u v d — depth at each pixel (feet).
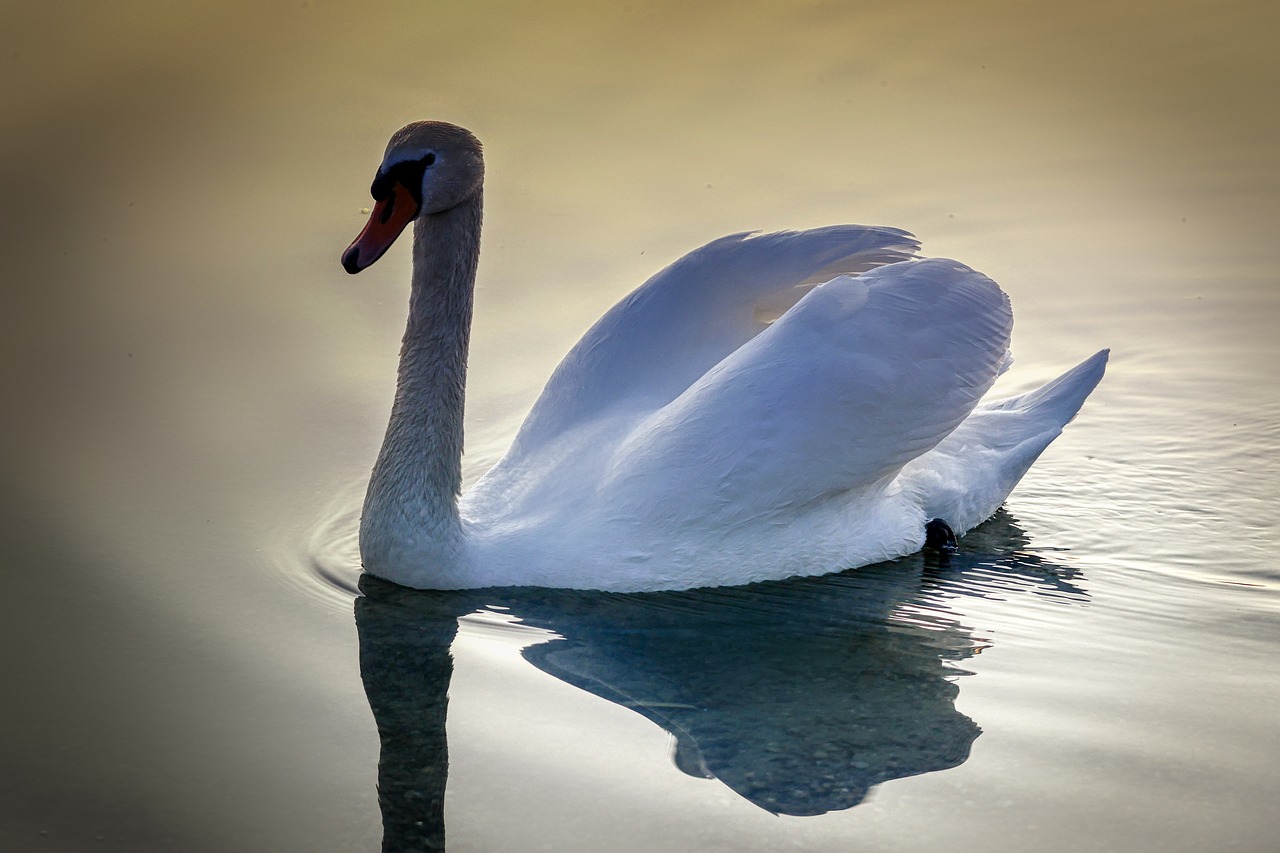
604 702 24.80
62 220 46.39
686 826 21.04
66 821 21.21
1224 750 23.00
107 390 36.96
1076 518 33.19
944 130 54.54
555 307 41.81
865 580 29.89
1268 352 41.24
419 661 26.12
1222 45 60.80
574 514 29.25
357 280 43.75
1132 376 40.27
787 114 55.67
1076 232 47.67
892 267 30.48
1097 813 21.29
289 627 27.20
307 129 52.16
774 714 24.43
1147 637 27.27
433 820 21.21
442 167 27.76
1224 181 50.98
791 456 28.53
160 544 30.12
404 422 28.37
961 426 32.73
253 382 37.70
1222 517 33.01
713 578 29.22
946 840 20.66
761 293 31.58
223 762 22.75
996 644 27.04
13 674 25.18
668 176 50.24
